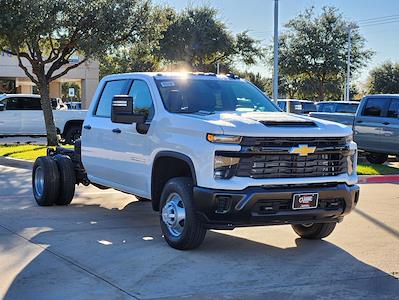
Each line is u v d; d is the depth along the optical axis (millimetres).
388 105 16297
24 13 18203
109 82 8805
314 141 6418
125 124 7859
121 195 10914
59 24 19125
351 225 8477
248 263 6352
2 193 11062
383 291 5488
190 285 5559
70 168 9562
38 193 9789
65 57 22016
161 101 7293
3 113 23734
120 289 5422
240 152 6098
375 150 16500
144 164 7395
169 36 40500
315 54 40406
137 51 21984
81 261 6332
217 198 6129
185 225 6543
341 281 5773
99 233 7691
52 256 6523
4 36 19156
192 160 6383
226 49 41750
